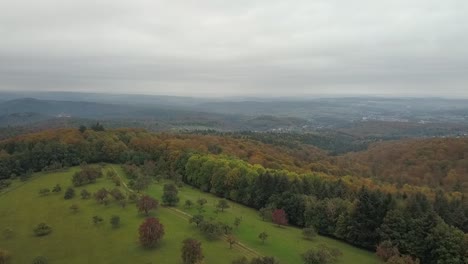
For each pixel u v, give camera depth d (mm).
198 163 154250
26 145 175875
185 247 76875
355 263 87750
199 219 99750
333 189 126812
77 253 85625
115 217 98188
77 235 94625
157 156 178250
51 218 106188
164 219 104438
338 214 107062
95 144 176750
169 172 161625
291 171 157875
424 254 89000
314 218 110188
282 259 84562
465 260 81938
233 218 111875
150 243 85438
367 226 99125
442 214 102375
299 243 96062
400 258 81000
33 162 160500
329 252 84938
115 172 156250
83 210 110688
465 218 100438
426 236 89688
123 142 191250
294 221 116875
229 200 136875
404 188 149875
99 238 92312
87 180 137000
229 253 84875
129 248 86188
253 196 128875
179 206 118000
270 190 125438
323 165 188750
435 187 164500
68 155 167000
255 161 171750
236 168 140250
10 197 125938
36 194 127250
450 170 180875
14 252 87562
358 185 138625
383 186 150750
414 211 96375
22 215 109562
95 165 164000
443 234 86688
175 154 169875
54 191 127688
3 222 105062
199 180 150125
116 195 117125
